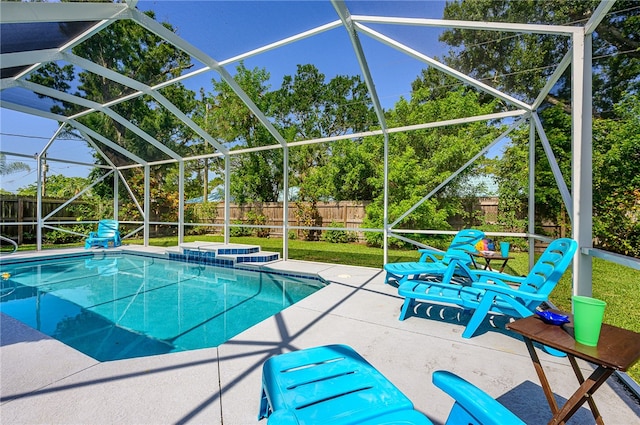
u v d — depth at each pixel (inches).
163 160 322.3
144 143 283.3
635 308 117.6
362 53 146.9
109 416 61.4
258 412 61.1
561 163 137.4
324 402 47.1
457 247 162.9
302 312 125.3
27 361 84.4
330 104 356.2
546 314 53.9
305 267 227.1
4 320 118.3
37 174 301.3
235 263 249.6
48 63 175.0
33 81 193.8
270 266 231.6
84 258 300.4
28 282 213.8
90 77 191.5
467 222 274.5
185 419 60.6
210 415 61.9
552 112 144.6
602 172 119.9
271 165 397.4
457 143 274.2
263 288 202.2
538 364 50.9
